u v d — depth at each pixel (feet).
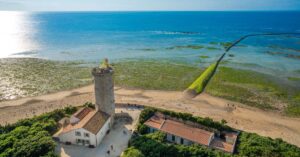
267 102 203.10
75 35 635.66
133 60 351.87
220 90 229.66
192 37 611.06
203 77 257.96
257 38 591.37
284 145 129.80
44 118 152.76
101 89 142.61
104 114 147.23
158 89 233.55
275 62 344.08
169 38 591.78
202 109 188.24
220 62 341.41
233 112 183.83
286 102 203.41
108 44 494.59
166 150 117.70
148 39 572.10
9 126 140.15
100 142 135.64
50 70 294.46
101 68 143.02
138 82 252.42
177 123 144.77
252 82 253.65
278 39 572.92
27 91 224.74
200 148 119.96
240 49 442.50
